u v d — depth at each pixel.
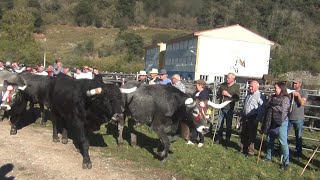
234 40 42.22
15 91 9.91
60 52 67.69
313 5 93.19
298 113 9.52
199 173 7.81
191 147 9.88
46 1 101.50
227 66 42.25
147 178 7.36
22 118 12.16
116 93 7.66
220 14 91.88
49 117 12.73
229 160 9.01
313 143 12.07
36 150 8.63
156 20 99.19
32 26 45.81
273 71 55.72
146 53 62.34
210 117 12.19
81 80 8.41
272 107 8.39
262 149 10.56
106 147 9.36
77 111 8.03
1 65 16.52
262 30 83.94
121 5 102.56
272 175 8.09
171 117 8.48
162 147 9.16
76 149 8.92
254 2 94.88
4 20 44.94
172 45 50.47
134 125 9.52
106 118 7.94
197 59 41.41
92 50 69.50
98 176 7.28
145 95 8.63
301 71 58.19
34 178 6.98
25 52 41.09
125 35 73.88
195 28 94.69
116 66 53.88
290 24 83.56
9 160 7.84
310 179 7.99
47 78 10.77
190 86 15.11
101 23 100.69
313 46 74.25
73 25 99.25
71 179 7.04
